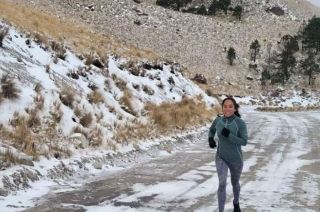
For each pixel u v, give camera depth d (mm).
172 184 9461
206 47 109188
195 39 111500
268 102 77250
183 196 8414
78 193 8297
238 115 6922
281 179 10352
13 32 17172
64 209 7145
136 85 22344
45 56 16969
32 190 8273
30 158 9406
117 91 19141
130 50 32938
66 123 12539
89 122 13477
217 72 97688
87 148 11883
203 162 12562
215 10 141500
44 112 12203
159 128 17578
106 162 11477
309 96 94000
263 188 9320
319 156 14117
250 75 102000
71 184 9055
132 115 17422
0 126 10320
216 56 106312
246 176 10617
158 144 15117
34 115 11500
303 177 10664
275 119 29953
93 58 20609
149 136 15734
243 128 6773
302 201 8258
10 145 9789
